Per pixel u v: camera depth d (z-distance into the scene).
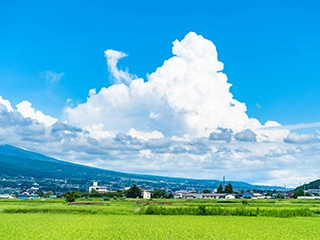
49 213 114.19
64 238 59.66
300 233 68.31
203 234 65.19
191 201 172.62
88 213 113.62
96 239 58.66
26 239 58.50
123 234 64.44
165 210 111.25
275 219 95.75
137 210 113.38
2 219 92.75
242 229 73.19
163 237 61.12
